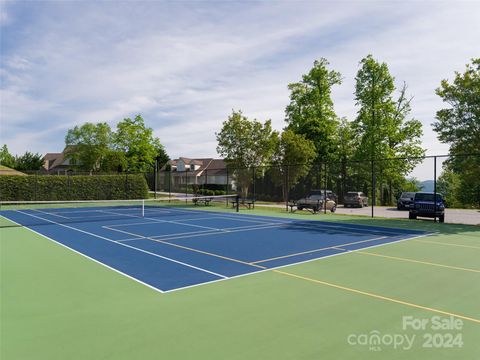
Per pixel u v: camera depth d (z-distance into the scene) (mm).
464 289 6992
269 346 4449
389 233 15180
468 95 19109
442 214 20203
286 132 39625
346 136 49594
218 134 36500
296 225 17641
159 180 54594
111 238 13047
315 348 4410
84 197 33719
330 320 5336
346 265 9008
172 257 9812
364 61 40812
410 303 6141
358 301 6223
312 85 46719
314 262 9328
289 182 38688
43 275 7906
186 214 23047
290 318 5398
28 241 12422
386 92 40344
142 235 13820
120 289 6852
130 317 5402
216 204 32656
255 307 5867
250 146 35562
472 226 18156
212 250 10867
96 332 4848
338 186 39906
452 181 40125
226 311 5676
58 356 4156
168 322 5211
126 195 35719
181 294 6555
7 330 4906
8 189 30562
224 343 4527
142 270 8359
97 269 8445
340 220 20500
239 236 13719
